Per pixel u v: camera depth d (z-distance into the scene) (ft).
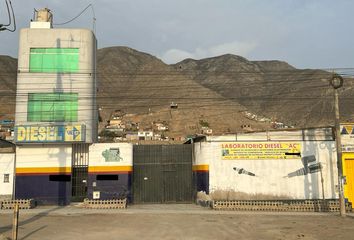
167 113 446.60
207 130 382.42
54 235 46.60
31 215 67.82
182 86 514.27
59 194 89.76
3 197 89.25
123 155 91.35
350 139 88.43
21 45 94.12
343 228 54.03
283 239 45.42
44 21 99.96
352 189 86.69
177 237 46.32
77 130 89.86
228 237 46.57
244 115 445.37
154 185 92.58
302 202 84.07
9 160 90.94
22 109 92.12
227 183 86.63
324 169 87.56
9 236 44.98
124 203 81.87
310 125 315.37
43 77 93.56
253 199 86.12
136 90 531.91
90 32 96.12
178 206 86.22
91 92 94.89
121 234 48.03
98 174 90.38
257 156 87.71
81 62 94.63
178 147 94.38
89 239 44.34
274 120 387.96
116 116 456.86
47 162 90.74
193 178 93.15
